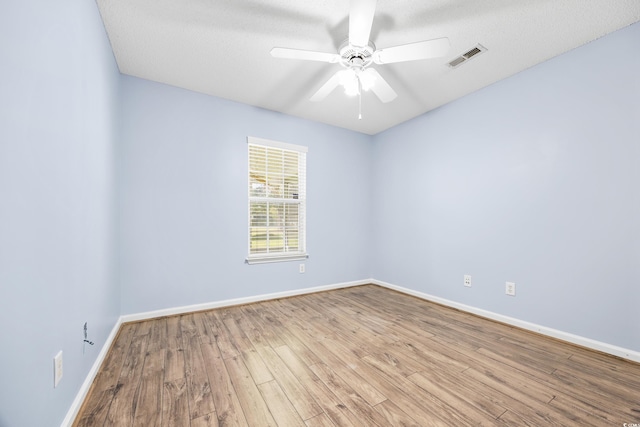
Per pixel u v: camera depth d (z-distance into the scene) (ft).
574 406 4.46
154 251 8.47
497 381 5.18
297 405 4.49
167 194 8.68
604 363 5.81
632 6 5.33
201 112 9.26
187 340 6.95
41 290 3.17
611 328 6.12
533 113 7.51
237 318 8.60
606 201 6.21
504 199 8.20
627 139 5.92
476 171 8.99
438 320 8.48
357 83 6.84
